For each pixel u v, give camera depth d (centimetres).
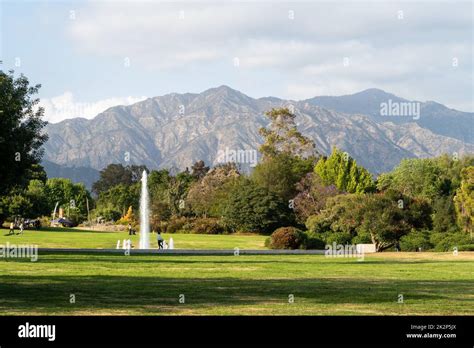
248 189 9281
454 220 7706
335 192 9438
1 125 3788
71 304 1983
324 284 2658
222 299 2141
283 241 5988
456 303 2112
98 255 4397
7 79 3994
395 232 6281
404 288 2533
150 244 6438
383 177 12288
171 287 2466
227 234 9212
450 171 11512
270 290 2409
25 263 3544
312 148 12900
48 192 14738
